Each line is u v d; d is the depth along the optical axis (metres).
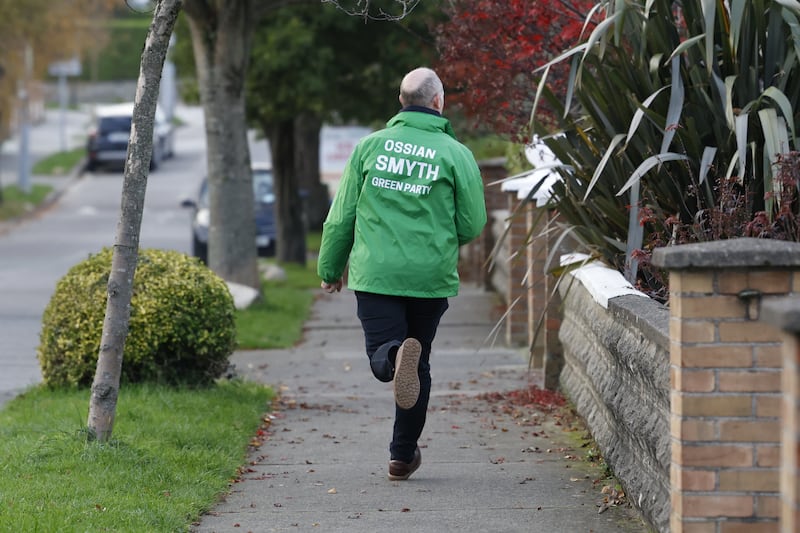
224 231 37.56
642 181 16.33
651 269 15.85
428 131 14.27
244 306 36.75
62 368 21.53
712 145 15.86
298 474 15.85
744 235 14.12
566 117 16.83
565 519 13.27
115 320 16.14
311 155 76.00
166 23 15.76
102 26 113.56
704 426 10.16
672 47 15.90
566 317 20.42
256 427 19.20
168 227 80.19
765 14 15.43
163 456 15.85
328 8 44.16
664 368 11.83
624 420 13.55
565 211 17.19
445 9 23.75
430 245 14.06
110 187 110.75
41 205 96.75
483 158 47.69
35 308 40.19
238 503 14.23
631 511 13.48
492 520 13.27
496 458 16.67
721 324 10.11
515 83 21.47
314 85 45.34
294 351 30.86
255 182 64.62
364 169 14.24
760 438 10.11
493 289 45.44
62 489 13.88
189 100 53.12
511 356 29.14
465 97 23.36
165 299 21.03
